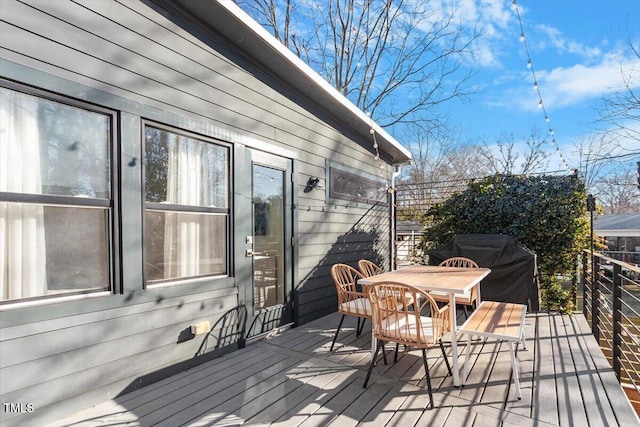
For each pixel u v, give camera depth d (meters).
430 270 3.60
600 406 2.11
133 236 2.36
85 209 2.15
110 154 2.26
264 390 2.33
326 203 4.65
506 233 5.13
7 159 1.83
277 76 3.77
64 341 1.98
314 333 3.65
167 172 2.65
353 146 5.43
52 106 2.01
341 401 2.18
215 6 2.73
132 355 2.32
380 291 2.50
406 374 2.58
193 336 2.73
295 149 4.04
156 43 2.54
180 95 2.71
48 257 1.98
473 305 4.32
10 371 1.77
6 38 1.79
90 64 2.14
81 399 2.04
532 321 4.07
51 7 1.96
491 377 2.53
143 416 1.99
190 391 2.31
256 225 3.45
